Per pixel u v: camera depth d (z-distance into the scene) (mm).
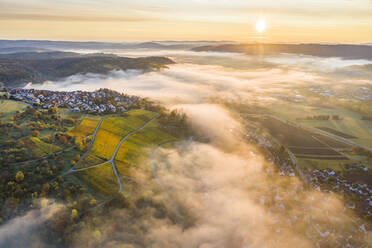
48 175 159250
